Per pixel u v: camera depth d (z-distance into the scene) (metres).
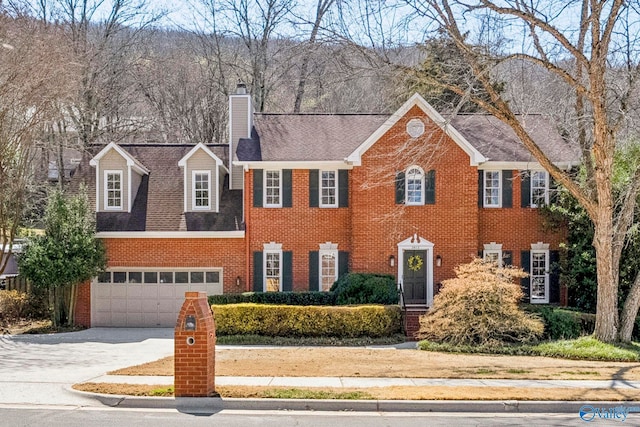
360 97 40.88
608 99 22.81
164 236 28.30
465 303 21.20
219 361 17.23
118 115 47.06
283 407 12.16
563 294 27.91
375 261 27.25
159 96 48.47
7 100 28.44
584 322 22.83
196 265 28.42
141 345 22.55
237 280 28.27
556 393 12.88
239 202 29.88
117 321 28.38
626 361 18.41
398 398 12.29
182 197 29.94
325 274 28.30
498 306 21.11
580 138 22.98
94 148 33.22
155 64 47.91
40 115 31.28
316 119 31.11
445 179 27.27
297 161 28.06
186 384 12.48
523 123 20.88
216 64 48.22
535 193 28.27
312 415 11.64
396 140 27.34
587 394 12.84
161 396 12.48
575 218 26.36
